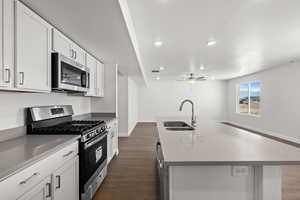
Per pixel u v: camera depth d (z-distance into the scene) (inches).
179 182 55.4
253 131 271.4
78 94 121.8
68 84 88.0
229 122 367.6
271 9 82.1
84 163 81.1
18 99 78.8
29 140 70.3
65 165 68.1
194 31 107.7
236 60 189.0
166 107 381.1
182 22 95.3
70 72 91.0
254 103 287.7
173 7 80.0
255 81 277.4
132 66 175.5
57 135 79.2
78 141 80.4
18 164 44.8
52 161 59.4
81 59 110.5
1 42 53.0
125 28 83.0
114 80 160.6
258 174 55.0
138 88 383.2
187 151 55.7
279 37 119.4
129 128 261.4
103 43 104.6
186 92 378.9
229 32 109.9
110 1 60.0
